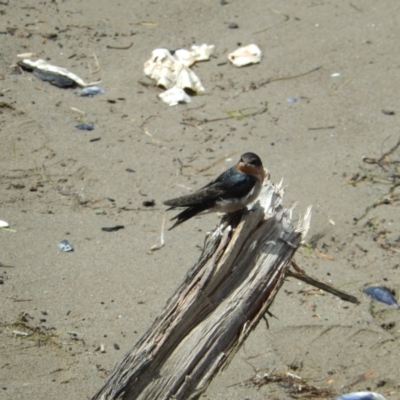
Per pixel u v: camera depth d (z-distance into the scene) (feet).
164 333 17.42
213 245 18.26
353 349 24.12
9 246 27.30
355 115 35.19
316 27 40.86
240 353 23.62
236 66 38.22
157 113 35.04
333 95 36.40
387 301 26.02
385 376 23.20
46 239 27.78
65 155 31.99
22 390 21.62
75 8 41.83
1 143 32.27
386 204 30.40
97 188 30.58
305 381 22.79
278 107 35.65
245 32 40.47
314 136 33.91
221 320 17.70
